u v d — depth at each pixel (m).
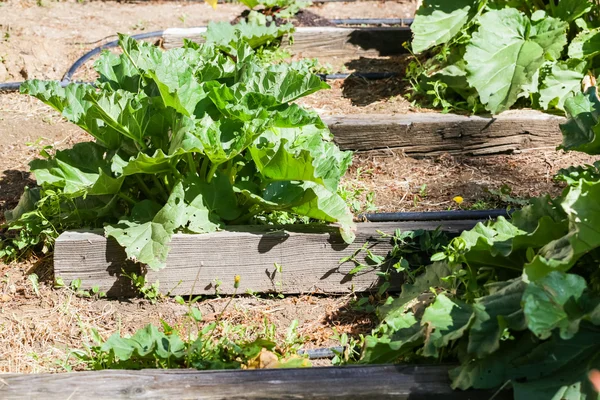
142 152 4.05
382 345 3.15
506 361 2.85
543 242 3.26
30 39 6.80
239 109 3.89
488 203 4.70
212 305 3.93
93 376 2.88
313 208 3.94
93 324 3.76
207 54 4.60
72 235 3.93
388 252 4.04
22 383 2.85
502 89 5.32
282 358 3.42
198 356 3.32
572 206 2.98
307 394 2.84
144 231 3.89
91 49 6.97
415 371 2.92
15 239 4.24
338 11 8.26
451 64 5.73
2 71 6.45
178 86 3.94
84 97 3.76
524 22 5.53
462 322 3.03
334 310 3.93
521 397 2.72
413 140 5.25
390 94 6.02
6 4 7.96
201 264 3.94
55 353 3.56
